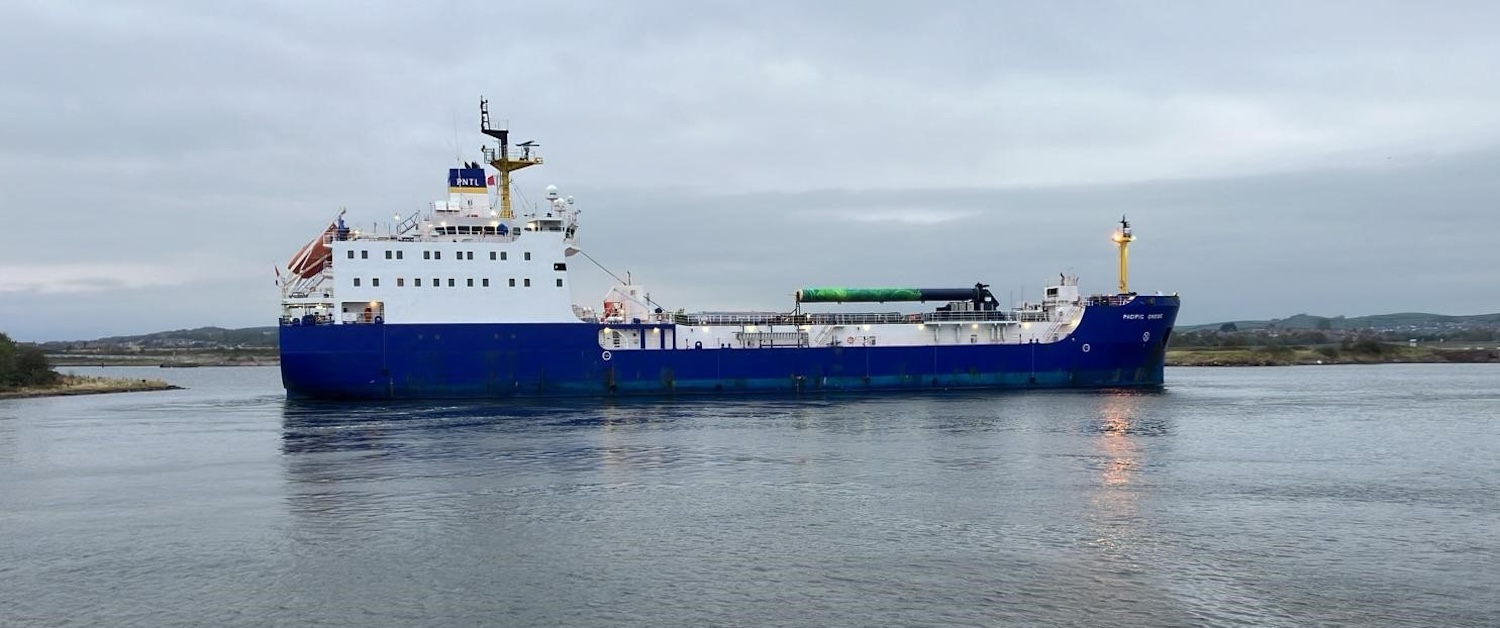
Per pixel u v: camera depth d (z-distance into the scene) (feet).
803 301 302.45
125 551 100.01
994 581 89.35
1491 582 88.74
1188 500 123.95
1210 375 533.96
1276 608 82.07
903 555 97.81
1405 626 78.07
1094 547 100.63
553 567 94.02
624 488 132.16
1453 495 127.24
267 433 194.59
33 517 116.37
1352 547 100.63
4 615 80.79
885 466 149.89
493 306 256.11
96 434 201.36
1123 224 306.14
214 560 96.58
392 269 250.37
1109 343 293.02
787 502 122.93
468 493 128.67
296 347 247.09
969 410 231.71
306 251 258.57
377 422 208.03
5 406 294.25
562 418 214.28
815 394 276.21
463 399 254.27
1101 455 161.17
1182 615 80.48
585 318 279.08
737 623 78.95
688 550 99.81
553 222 261.03
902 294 304.50
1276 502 122.72
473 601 84.28
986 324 291.17
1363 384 404.16
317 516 115.44
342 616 80.64
